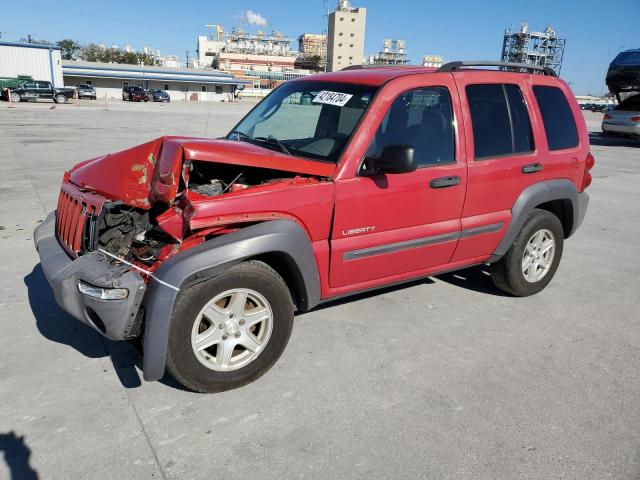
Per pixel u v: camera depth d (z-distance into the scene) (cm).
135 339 315
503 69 456
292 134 395
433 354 370
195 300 290
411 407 307
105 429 279
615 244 675
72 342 370
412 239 379
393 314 433
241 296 308
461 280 519
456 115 393
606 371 355
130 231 326
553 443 280
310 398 313
